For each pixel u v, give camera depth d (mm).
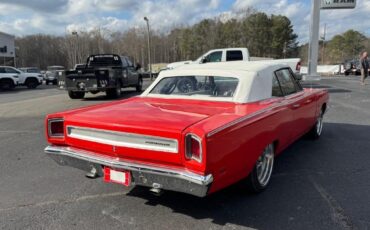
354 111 10102
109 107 4148
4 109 12359
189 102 4297
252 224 3451
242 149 3467
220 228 3383
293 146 6273
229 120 3336
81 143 3639
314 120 6195
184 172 3035
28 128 8453
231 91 4262
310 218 3555
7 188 4445
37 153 6086
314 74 18750
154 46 91500
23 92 22266
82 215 3678
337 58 82875
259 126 3762
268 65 4844
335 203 3902
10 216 3666
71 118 3693
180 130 3059
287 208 3791
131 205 3906
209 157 2965
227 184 3422
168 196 4125
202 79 4543
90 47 87000
